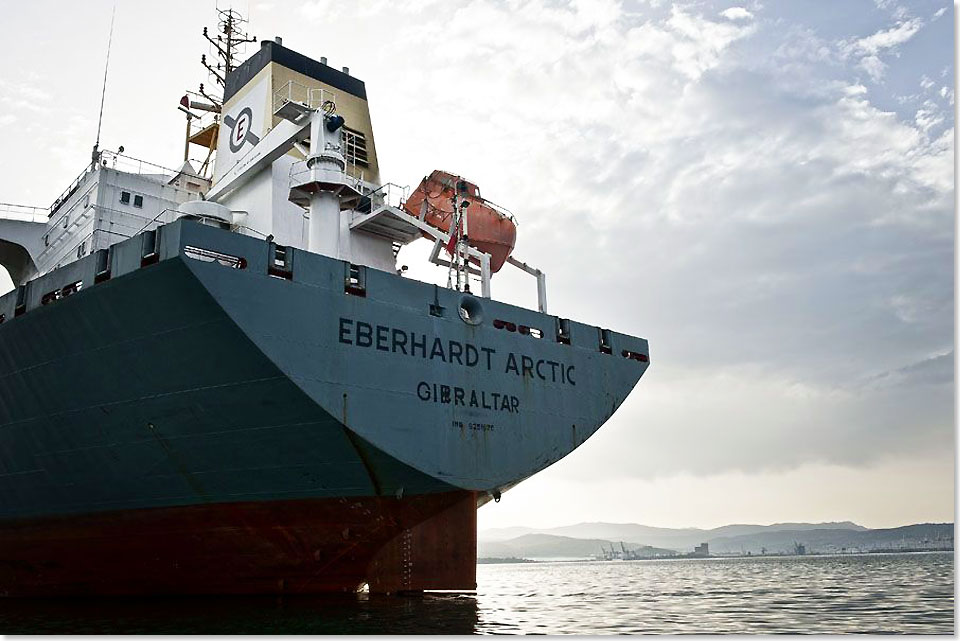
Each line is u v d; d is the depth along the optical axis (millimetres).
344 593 15391
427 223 19000
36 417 15047
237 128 20406
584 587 31344
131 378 13430
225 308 11938
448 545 15047
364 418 13312
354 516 14281
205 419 13297
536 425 15992
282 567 15000
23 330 14266
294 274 12938
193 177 21203
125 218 19328
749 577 41188
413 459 13836
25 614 13109
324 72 20766
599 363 17734
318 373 12867
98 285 12664
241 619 11930
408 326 14305
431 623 11719
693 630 12984
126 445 14180
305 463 13555
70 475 15234
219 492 14148
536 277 19938
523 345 16219
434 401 14367
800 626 13781
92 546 15859
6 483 16422
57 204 21844
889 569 49469
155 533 15039
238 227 17734
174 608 13641
